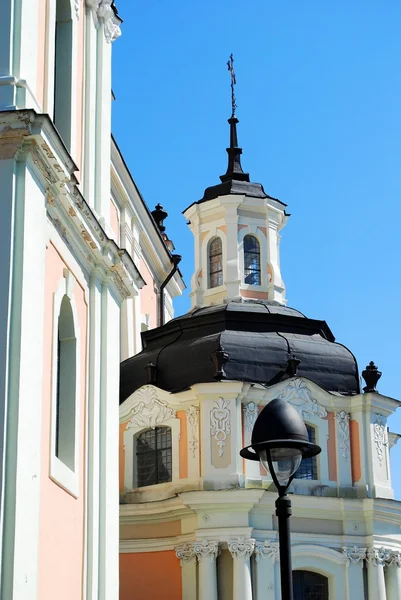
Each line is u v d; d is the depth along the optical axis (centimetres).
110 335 2189
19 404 1667
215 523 3394
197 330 3747
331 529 3531
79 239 2061
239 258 4016
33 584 1669
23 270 1736
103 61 2330
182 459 3525
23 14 1869
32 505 1681
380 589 3519
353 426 3675
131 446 3628
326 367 3716
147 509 3503
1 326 1698
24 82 1822
